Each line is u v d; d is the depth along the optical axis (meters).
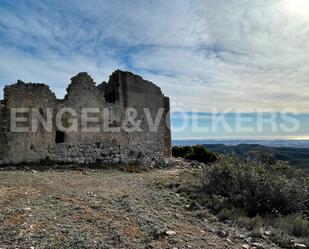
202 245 8.03
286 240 9.18
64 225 8.23
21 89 19.75
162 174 22.00
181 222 9.91
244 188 13.84
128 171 22.22
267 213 12.16
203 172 17.20
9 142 18.92
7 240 7.12
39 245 6.98
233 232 9.60
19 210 9.09
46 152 20.77
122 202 11.27
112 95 26.92
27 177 14.74
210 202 12.66
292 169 16.06
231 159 16.36
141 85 28.61
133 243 7.61
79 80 23.16
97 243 7.35
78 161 22.53
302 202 13.04
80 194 11.94
